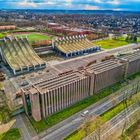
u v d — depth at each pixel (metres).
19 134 94.19
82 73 129.00
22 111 112.56
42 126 100.19
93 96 131.50
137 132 95.12
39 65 185.75
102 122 103.19
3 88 142.00
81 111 114.25
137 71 175.38
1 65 193.00
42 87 106.25
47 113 107.19
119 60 160.50
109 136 92.94
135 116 108.00
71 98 117.88
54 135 94.06
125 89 142.00
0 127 99.56
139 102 120.31
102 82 137.88
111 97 130.75
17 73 172.12
